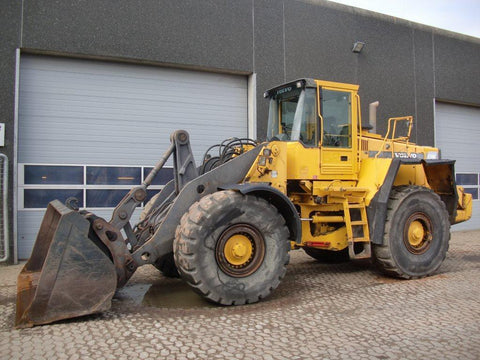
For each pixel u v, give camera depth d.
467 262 7.00
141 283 5.63
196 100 8.82
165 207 5.41
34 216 7.61
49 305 3.76
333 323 3.90
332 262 7.18
